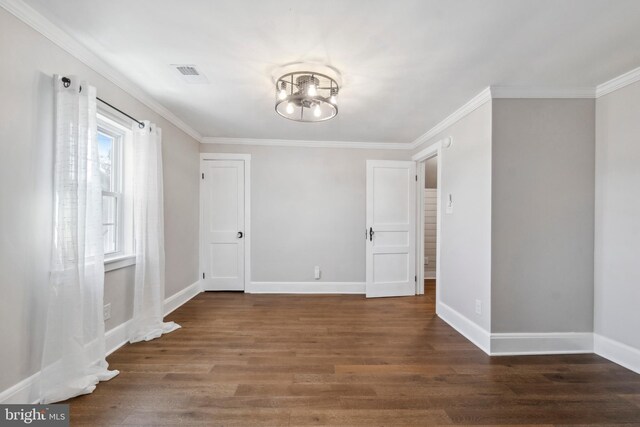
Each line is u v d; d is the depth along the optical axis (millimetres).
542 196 2473
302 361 2291
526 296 2479
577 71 2193
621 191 2273
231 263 4348
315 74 2264
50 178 1800
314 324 3092
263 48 1948
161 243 2879
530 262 2480
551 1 1479
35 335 1718
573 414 1709
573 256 2479
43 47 1737
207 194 4289
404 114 3139
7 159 1555
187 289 3893
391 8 1549
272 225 4336
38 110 1718
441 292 3342
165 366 2191
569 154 2473
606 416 1694
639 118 2150
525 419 1662
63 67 1878
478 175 2670
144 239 2654
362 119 3320
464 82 2389
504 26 1688
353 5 1531
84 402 1761
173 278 3523
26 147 1655
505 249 2473
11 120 1571
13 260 1594
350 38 1822
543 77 2293
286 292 4336
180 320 3178
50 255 1792
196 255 4180
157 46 1948
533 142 2465
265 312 3463
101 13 1625
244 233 4328
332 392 1893
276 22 1681
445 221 3291
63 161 1786
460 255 2955
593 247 2480
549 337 2479
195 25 1720
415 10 1562
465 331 2834
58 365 1755
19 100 1608
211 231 4312
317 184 4355
